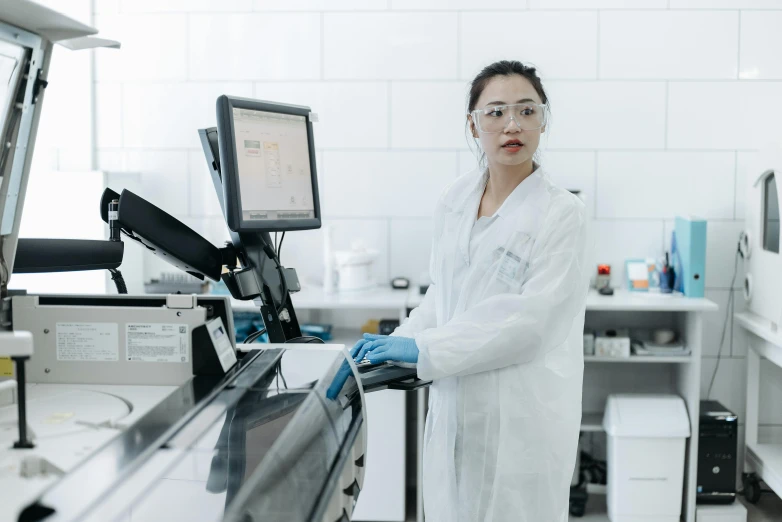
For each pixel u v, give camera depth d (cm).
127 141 341
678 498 305
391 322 313
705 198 332
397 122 335
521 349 181
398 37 331
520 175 198
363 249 326
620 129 330
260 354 151
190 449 105
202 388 128
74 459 98
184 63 337
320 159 338
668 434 301
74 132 339
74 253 152
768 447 325
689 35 326
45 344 136
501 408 189
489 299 183
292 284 183
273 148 172
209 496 106
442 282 209
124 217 152
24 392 103
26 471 96
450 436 197
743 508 308
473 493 195
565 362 195
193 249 163
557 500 195
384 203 338
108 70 338
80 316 135
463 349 179
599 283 325
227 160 157
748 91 327
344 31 332
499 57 329
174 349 135
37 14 113
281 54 335
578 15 327
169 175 341
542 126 192
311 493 108
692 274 307
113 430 110
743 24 325
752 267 316
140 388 133
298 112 181
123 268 315
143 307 135
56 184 305
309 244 342
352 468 128
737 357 337
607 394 343
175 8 335
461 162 335
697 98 328
